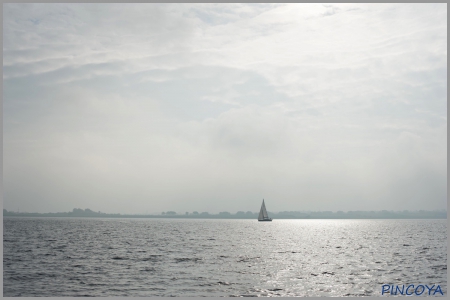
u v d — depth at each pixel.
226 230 160.25
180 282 39.34
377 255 62.66
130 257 57.72
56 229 142.00
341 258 58.41
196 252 65.56
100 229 149.25
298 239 103.06
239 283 38.88
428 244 85.06
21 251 64.81
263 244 84.81
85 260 54.28
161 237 104.75
